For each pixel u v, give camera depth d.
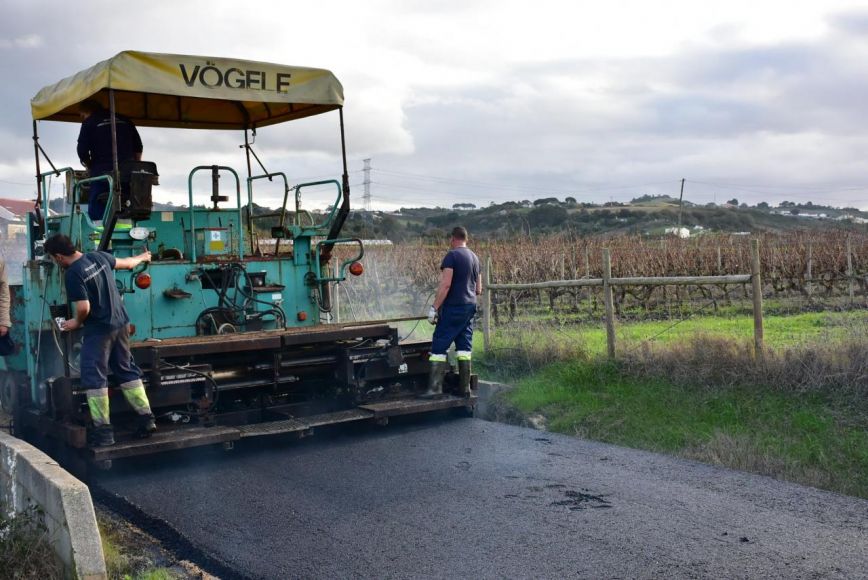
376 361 8.42
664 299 19.47
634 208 121.56
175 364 7.28
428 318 8.75
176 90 7.57
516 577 4.46
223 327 8.11
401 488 6.21
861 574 4.39
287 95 8.28
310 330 8.05
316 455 7.33
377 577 4.53
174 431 7.14
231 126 10.55
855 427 7.17
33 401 8.38
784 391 8.06
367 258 25.33
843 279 22.47
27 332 8.55
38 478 5.05
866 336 8.52
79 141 8.46
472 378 8.99
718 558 4.65
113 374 6.85
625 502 5.73
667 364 9.20
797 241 27.66
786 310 19.86
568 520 5.36
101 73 7.30
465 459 7.04
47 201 8.77
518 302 19.36
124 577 4.74
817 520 5.30
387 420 8.02
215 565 4.88
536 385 9.63
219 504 6.00
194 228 8.65
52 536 4.81
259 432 7.20
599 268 26.75
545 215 94.56
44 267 8.17
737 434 7.35
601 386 9.30
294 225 9.01
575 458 7.03
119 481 6.73
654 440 7.59
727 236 32.50
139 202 7.52
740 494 5.90
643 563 4.60
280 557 4.90
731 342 9.09
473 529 5.23
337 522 5.48
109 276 6.77
